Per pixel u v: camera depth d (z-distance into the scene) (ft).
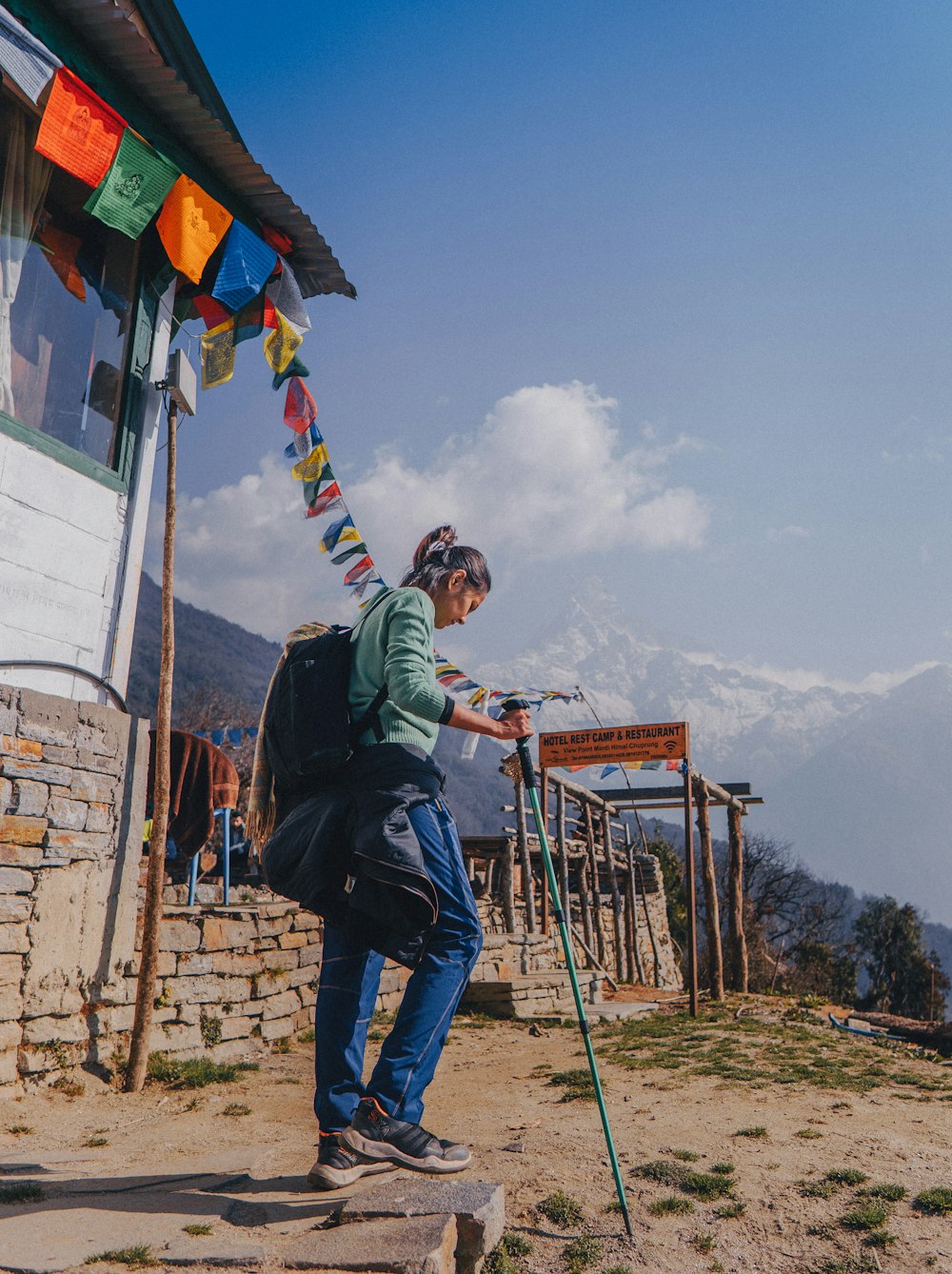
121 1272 7.98
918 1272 11.64
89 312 20.81
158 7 22.15
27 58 15.89
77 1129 15.05
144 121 19.16
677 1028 31.96
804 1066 24.06
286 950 24.63
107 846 19.39
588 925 53.98
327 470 23.48
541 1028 30.78
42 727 18.06
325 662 10.53
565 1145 15.43
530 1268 11.11
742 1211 13.08
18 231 18.97
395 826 9.73
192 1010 21.18
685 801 39.34
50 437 19.24
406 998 10.32
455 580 11.65
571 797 50.44
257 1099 17.58
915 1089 21.72
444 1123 17.03
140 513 21.63
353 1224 9.14
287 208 21.68
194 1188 10.57
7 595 18.25
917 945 192.13
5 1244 8.42
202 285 23.41
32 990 17.39
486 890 49.85
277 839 10.38
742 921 57.06
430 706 10.01
